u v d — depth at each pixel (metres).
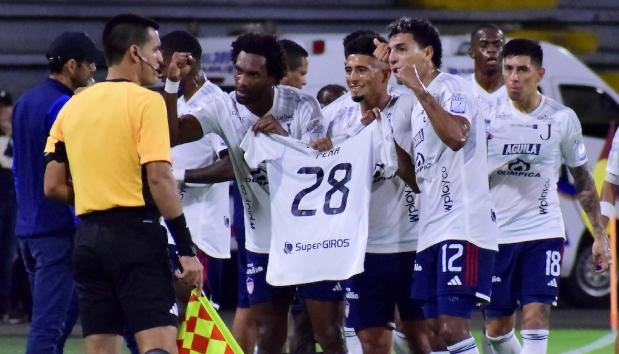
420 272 20.67
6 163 34.94
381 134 20.27
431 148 20.41
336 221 20.25
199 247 23.88
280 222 20.45
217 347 17.91
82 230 17.77
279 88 20.91
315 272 20.25
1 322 36.72
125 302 17.56
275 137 20.47
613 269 33.81
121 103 17.56
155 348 17.30
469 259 20.17
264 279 21.34
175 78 20.09
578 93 40.75
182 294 19.77
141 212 17.61
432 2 53.91
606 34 55.69
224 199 24.31
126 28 18.06
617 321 34.56
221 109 20.81
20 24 48.31
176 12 50.41
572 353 31.16
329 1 53.19
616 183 22.80
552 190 23.61
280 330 21.58
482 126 20.52
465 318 20.23
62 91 21.86
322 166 20.41
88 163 17.62
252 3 51.91
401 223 21.34
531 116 23.56
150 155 17.38
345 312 22.02
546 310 23.25
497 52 24.31
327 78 37.16
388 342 21.86
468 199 20.27
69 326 23.48
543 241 23.39
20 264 36.38
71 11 48.91
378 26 53.31
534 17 54.78
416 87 19.45
